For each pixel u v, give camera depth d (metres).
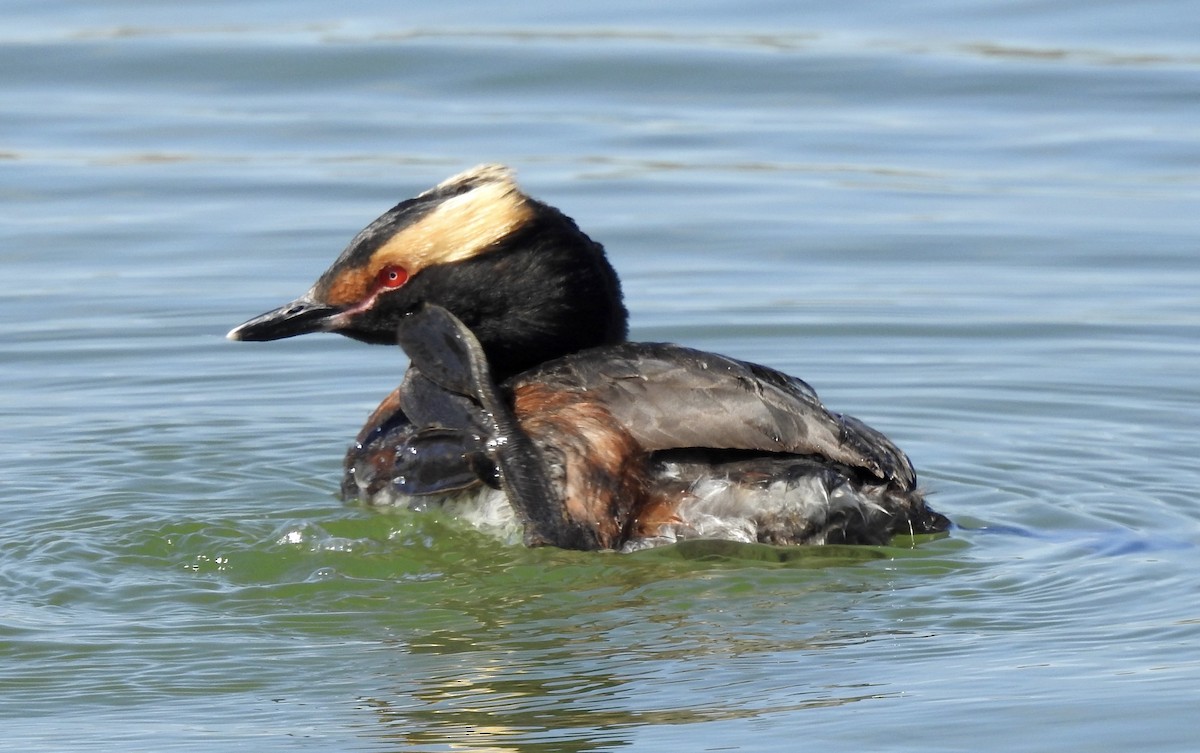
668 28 23.52
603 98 21.20
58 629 9.56
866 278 16.67
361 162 19.33
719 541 10.27
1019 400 14.02
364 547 10.68
